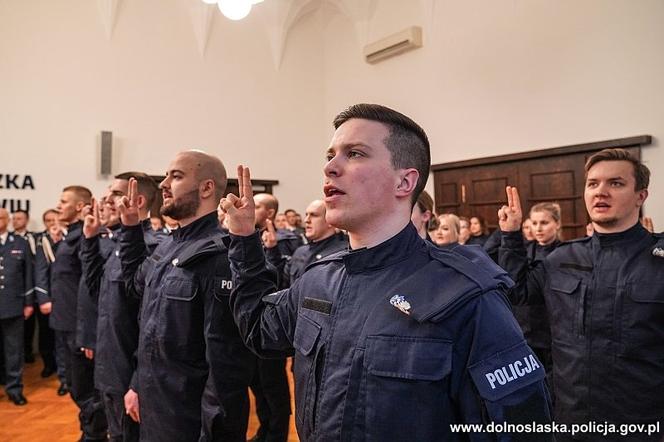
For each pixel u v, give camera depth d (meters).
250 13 7.68
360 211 0.94
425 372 0.79
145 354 1.69
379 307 0.88
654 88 4.65
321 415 0.88
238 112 7.52
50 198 6.04
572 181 5.25
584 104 5.15
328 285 1.00
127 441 2.00
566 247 1.79
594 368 1.57
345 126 0.98
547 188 5.46
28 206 5.89
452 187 6.46
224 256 1.61
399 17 7.12
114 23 6.55
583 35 5.17
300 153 8.05
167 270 1.73
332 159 0.97
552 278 1.74
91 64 6.39
